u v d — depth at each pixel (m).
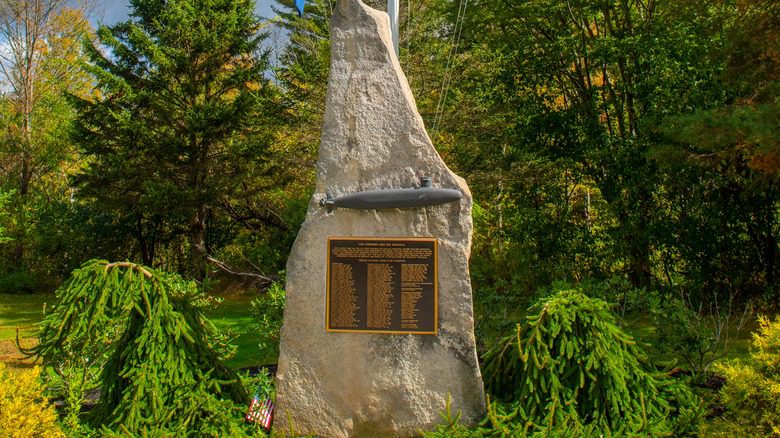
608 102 15.11
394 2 8.45
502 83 16.00
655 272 14.94
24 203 24.22
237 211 21.33
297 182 18.23
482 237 14.25
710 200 13.58
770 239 13.39
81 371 5.98
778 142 8.86
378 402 5.17
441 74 15.45
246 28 18.25
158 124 17.58
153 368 4.98
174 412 4.91
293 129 17.08
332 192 5.30
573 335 5.02
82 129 17.33
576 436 4.57
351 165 5.30
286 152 17.03
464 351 5.10
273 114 17.38
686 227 13.51
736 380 4.50
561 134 15.28
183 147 17.00
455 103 15.41
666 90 13.24
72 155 27.00
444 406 5.09
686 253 13.57
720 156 10.91
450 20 16.81
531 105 15.69
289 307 5.30
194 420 4.89
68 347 5.07
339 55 5.43
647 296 7.64
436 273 5.14
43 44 26.00
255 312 8.47
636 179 13.46
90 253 22.50
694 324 7.71
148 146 16.98
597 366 4.86
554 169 15.97
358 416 5.20
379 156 5.28
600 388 4.95
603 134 14.44
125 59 17.39
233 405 5.06
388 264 5.19
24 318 16.11
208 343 5.70
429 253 5.16
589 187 16.27
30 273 23.22
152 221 22.30
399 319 5.16
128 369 5.10
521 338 5.42
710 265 13.57
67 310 4.95
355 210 5.25
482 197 15.83
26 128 24.91
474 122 15.62
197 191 16.95
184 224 21.83
